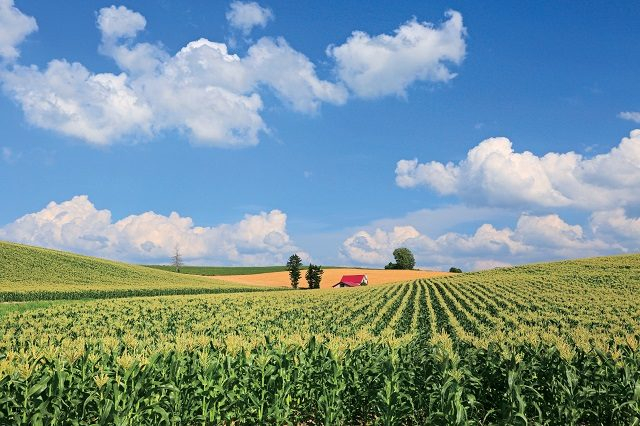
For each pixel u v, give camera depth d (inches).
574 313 1496.1
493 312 1605.6
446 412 386.9
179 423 410.0
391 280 5152.6
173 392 400.8
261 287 4192.9
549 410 434.6
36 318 1486.2
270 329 1311.5
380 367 452.8
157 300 2090.3
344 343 511.5
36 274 3449.8
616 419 421.7
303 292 2886.3
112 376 386.0
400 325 1344.7
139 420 378.6
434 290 2726.4
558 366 439.8
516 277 3189.0
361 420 482.0
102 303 1934.1
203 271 6446.9
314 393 470.9
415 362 465.1
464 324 1344.7
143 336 1181.1
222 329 1302.9
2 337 1019.9
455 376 407.8
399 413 425.1
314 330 1273.4
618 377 434.3
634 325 1192.8
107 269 4001.0
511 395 399.5
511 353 460.1
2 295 2269.9
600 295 1988.2
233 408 439.8
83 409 359.3
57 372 354.0
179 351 442.0
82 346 433.4
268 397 442.9
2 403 344.8
